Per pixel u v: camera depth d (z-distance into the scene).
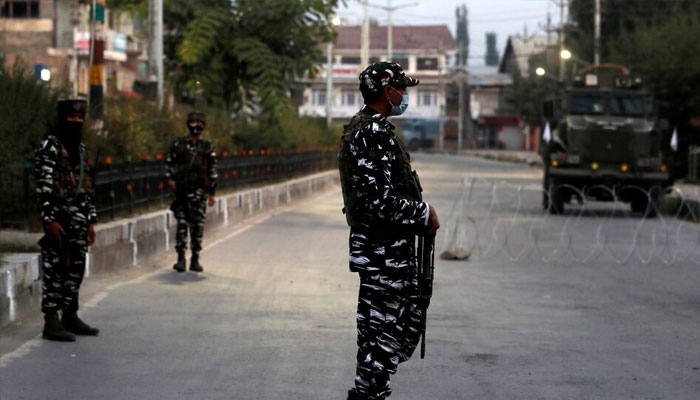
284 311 10.84
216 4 32.00
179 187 14.04
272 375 7.81
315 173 40.59
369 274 6.05
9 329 9.60
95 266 13.20
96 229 13.46
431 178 49.44
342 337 9.38
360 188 5.94
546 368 8.19
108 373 7.85
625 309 11.37
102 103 19.17
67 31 54.41
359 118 6.05
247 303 11.37
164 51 32.78
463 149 125.06
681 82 41.56
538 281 13.83
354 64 127.19
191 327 9.83
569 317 10.77
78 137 9.13
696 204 26.52
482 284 13.45
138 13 32.31
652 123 27.58
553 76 86.56
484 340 9.36
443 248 18.25
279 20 31.84
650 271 15.14
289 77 33.69
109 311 10.67
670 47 42.31
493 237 20.11
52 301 9.09
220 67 31.53
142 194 17.30
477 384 7.61
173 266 14.12
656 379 7.84
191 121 13.90
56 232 8.90
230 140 30.73
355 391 6.14
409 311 6.23
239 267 14.73
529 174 56.75
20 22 53.72
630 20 67.56
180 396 7.15
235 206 22.94
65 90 17.86
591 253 17.59
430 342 9.22
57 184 8.97
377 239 6.03
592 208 30.34
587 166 27.20
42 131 15.10
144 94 26.36
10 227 14.14
